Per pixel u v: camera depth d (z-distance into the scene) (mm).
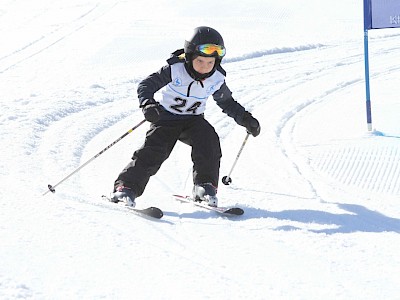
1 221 9328
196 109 11398
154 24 38344
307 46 31000
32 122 16672
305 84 23281
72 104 19406
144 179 10945
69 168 13328
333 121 18172
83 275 7547
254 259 8500
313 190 12523
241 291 7328
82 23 40906
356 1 41594
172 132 11359
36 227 9172
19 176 12125
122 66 29656
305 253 8820
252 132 11711
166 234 9492
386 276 7996
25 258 7938
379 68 25359
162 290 7242
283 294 7289
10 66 31844
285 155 15148
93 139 16203
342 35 33719
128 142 16109
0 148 14055
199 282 7543
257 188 12617
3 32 40656
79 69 29922
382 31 33938
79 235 8961
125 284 7359
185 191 12383
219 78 11078
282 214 10891
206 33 10492
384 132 16672
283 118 18719
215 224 10102
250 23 37188
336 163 14398
